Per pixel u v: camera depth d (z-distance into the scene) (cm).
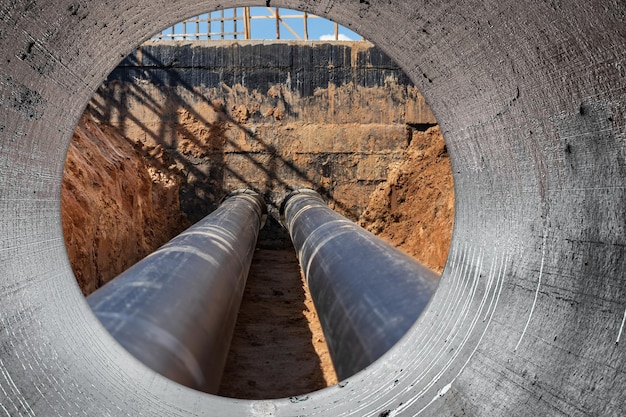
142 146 1600
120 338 344
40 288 273
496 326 263
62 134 293
